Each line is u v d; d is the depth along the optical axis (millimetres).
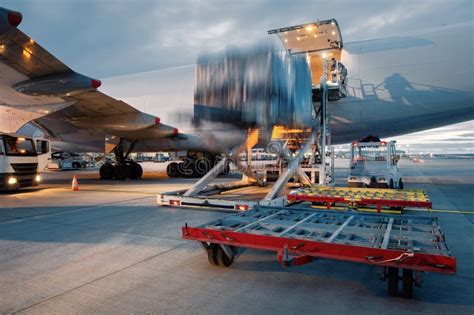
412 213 7352
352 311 2795
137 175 17828
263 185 11500
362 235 3754
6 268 3881
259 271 3738
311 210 5035
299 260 3350
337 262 4047
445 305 2914
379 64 12414
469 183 14133
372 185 11227
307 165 10656
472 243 4895
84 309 2855
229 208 7344
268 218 4680
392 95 12297
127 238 5195
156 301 2998
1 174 10680
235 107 10602
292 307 2873
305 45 11984
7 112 11852
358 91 12664
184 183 14992
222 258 3801
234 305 2912
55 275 3650
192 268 3842
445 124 14148
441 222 6391
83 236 5336
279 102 10141
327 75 11992
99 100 10680
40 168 12250
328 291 3207
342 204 8328
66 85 8117
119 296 3109
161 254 4367
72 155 34594
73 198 9977
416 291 3203
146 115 11812
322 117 10766
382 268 3104
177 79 14859
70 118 12922
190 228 3924
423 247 3264
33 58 7355
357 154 11484
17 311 2824
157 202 8359
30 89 8484
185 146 15117
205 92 11000
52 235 5418
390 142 11133
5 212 7605
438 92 11766
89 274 3676
